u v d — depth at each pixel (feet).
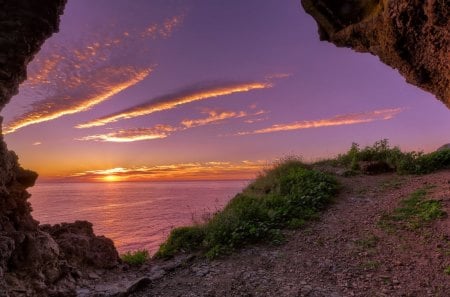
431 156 46.91
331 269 23.21
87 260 24.62
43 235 21.77
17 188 21.62
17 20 18.76
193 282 22.85
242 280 22.45
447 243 24.50
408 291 19.76
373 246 26.07
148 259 28.45
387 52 34.71
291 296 19.94
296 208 34.96
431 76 33.14
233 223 30.83
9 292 17.48
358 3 37.04
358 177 46.52
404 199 34.55
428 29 28.25
